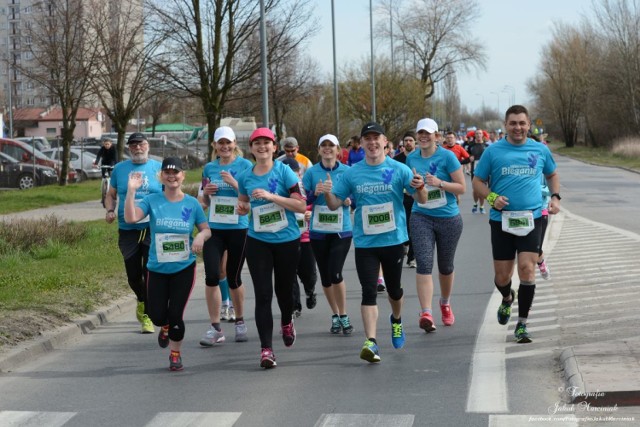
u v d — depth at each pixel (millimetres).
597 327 9156
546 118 109438
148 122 93562
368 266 8195
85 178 43125
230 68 26625
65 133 36219
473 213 25141
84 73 34438
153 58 26766
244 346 9258
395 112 61125
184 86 26797
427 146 9758
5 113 82312
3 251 15531
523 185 8609
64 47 34250
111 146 27312
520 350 8422
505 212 8617
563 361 7695
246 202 8531
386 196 8211
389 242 8211
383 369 7918
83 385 7715
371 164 8258
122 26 34094
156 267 8273
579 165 59000
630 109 76438
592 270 13469
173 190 8336
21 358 8656
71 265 14312
